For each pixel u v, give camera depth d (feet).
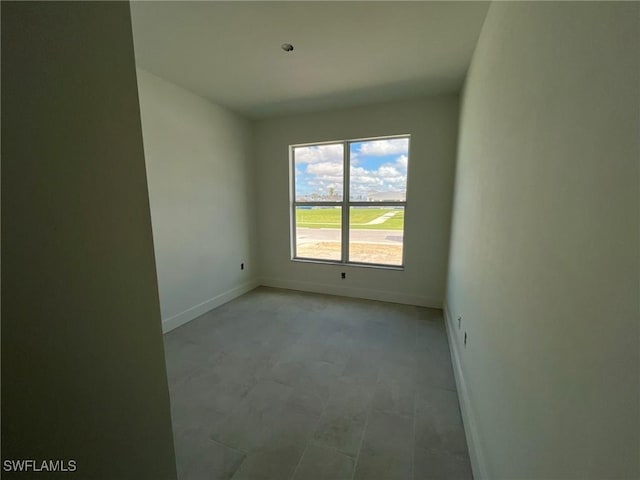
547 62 2.59
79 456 2.15
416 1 5.29
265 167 13.39
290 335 8.98
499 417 3.51
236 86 9.35
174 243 9.53
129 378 2.57
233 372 7.04
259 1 5.28
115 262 2.38
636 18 1.40
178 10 5.50
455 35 6.35
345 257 12.78
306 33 6.32
